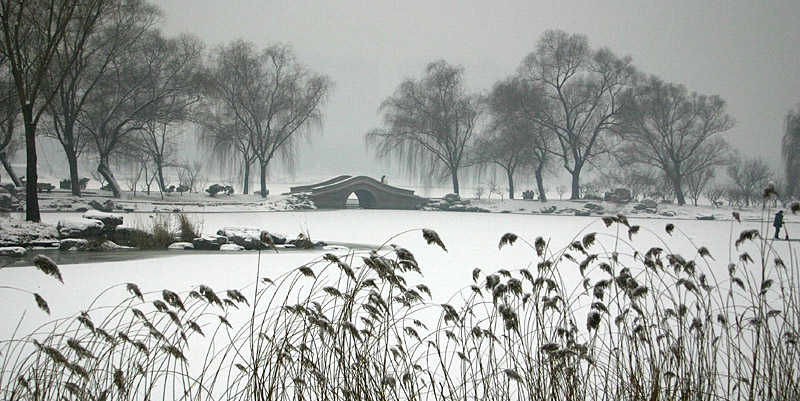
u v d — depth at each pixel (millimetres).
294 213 53656
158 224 24344
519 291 4297
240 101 64438
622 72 66062
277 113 66938
